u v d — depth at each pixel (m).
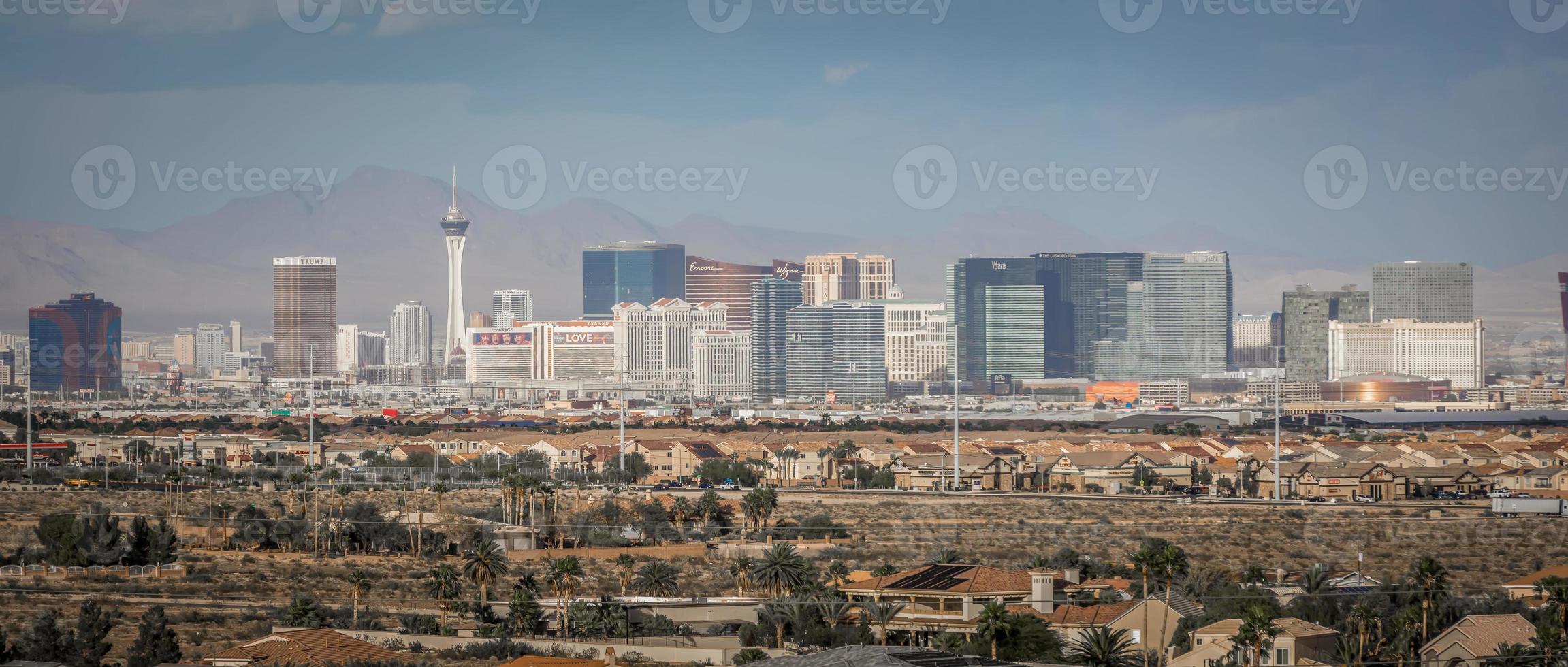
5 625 176.62
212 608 189.25
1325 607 168.12
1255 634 145.88
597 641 160.38
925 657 107.00
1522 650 151.00
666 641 161.12
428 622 170.38
